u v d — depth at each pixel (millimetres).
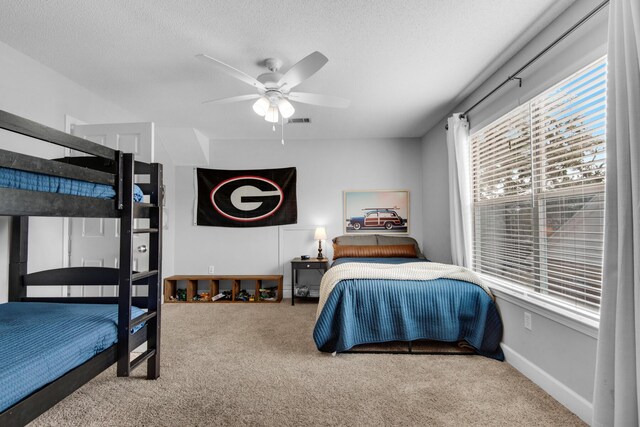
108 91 2969
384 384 2006
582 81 1742
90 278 2102
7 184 1075
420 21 1951
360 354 2475
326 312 2490
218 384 1997
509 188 2469
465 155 3029
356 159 4695
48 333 1428
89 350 1446
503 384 2004
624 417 1238
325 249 4641
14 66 2244
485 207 2855
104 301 2105
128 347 1679
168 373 2143
